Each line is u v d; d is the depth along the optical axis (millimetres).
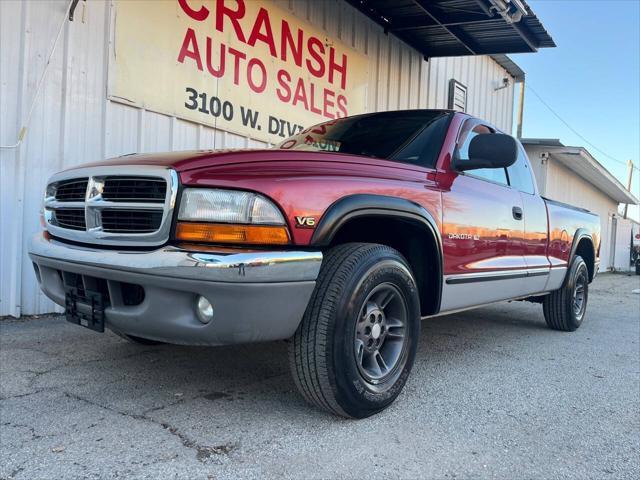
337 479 2104
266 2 6703
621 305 8516
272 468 2166
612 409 3084
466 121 3820
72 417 2609
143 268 2264
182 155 2570
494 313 6641
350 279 2512
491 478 2178
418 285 3287
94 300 2559
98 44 5012
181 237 2297
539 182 15258
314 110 7688
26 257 4656
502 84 14570
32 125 4605
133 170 2447
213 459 2221
